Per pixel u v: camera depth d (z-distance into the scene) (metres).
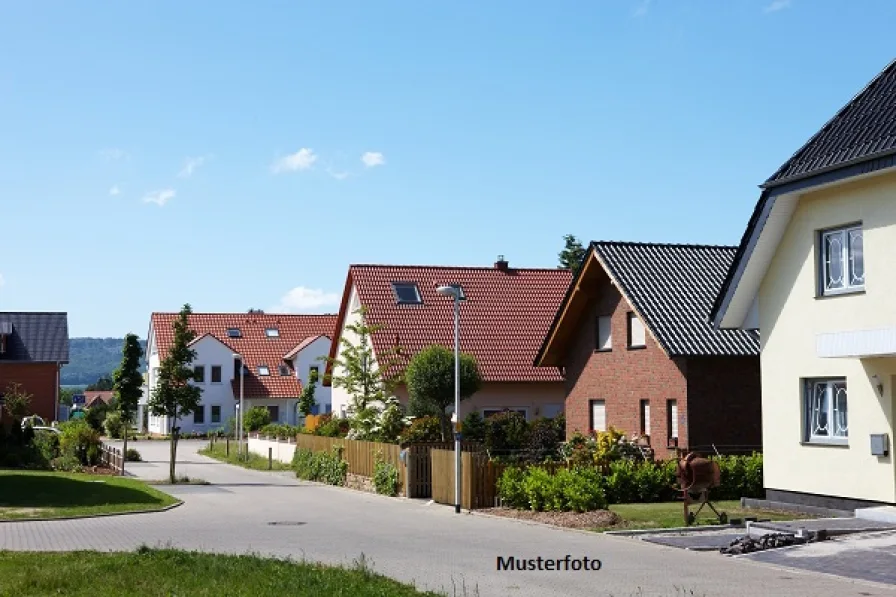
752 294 22.36
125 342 47.41
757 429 28.52
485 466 24.61
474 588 12.80
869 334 17.81
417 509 25.52
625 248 31.58
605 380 32.12
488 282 46.66
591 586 12.90
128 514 23.72
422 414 36.84
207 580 12.98
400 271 46.00
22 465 37.00
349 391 39.72
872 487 19.16
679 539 17.48
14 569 13.84
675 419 28.67
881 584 12.73
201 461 50.91
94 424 75.31
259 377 79.69
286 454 46.75
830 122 20.50
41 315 71.19
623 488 24.05
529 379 41.53
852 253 19.77
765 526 17.39
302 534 19.55
